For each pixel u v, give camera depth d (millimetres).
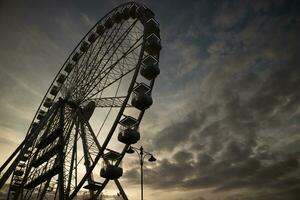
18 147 17391
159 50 19500
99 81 19797
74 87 21969
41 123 18812
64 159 18312
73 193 14539
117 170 15758
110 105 17609
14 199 19891
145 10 21219
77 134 19875
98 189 16656
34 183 18766
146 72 18297
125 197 15953
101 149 14844
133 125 17312
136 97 17453
